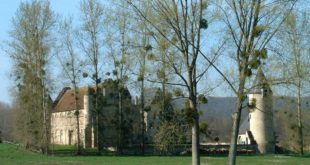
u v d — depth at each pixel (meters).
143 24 27.52
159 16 26.89
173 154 71.06
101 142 78.56
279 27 25.75
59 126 105.88
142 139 74.50
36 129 73.25
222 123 71.31
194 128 27.38
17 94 76.12
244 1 25.69
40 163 53.16
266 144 81.00
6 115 124.94
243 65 25.73
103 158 63.34
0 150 73.62
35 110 73.56
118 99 80.31
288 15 25.88
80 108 99.12
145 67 28.23
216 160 59.12
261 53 25.42
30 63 73.56
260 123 81.69
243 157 67.00
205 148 74.06
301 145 72.50
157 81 28.22
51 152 72.81
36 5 73.44
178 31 26.69
